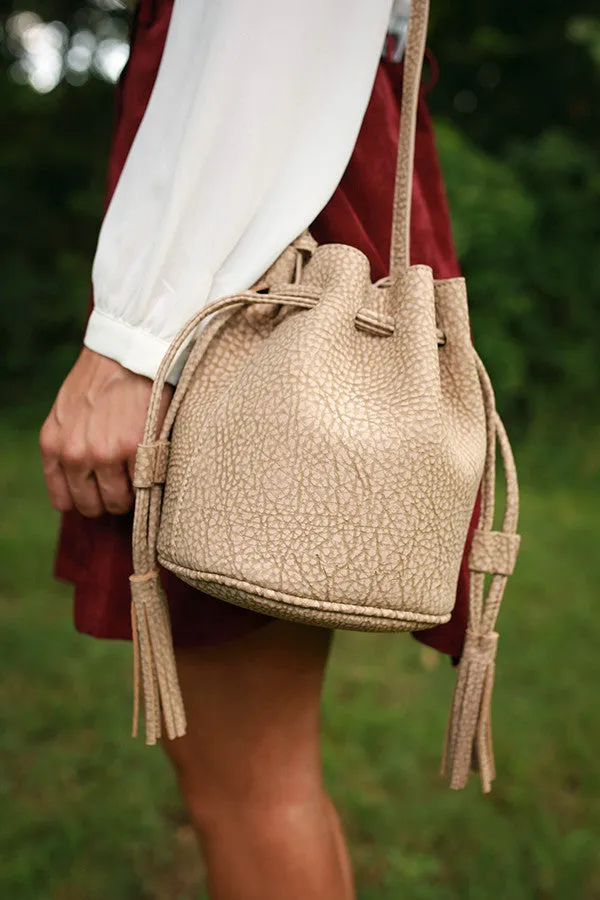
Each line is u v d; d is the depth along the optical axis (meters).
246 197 0.92
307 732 1.08
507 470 0.99
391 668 2.62
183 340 0.90
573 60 7.03
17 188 7.74
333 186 0.96
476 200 5.86
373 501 0.82
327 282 0.90
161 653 0.93
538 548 3.82
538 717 2.28
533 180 6.55
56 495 1.00
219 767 1.06
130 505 0.98
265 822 1.05
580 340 6.46
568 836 1.80
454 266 1.20
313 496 0.81
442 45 7.15
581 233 6.50
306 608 0.82
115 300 0.94
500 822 1.87
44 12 7.95
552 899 1.68
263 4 0.91
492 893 1.67
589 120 7.29
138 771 2.01
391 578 0.83
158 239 0.92
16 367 7.25
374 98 1.04
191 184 0.91
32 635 2.69
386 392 0.87
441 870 1.75
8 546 3.54
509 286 6.11
